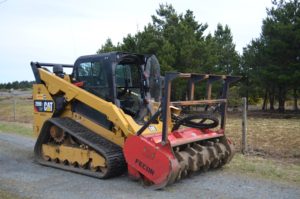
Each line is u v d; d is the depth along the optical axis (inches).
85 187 282.5
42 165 355.6
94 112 330.6
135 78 344.8
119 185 286.7
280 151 414.3
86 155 317.1
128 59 335.0
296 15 1032.2
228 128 632.4
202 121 315.9
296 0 1037.2
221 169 328.5
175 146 275.3
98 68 324.5
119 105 314.7
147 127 287.4
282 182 290.7
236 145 454.6
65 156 337.1
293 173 314.8
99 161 306.0
